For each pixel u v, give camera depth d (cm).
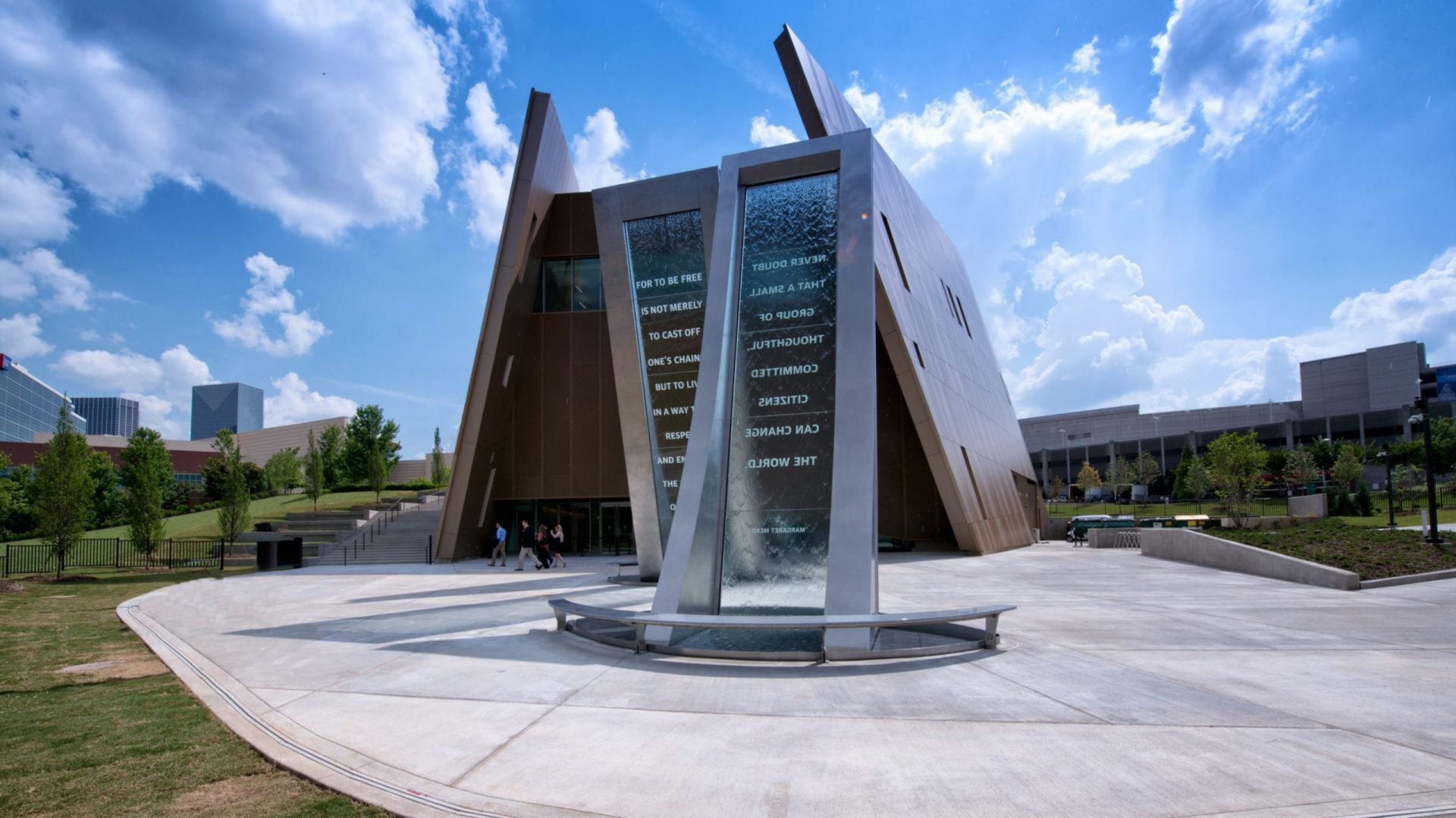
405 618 1266
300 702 720
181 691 776
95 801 482
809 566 1098
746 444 1172
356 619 1265
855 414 1098
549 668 861
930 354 2967
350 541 3281
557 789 497
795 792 488
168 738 617
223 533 3225
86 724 656
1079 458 11444
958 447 2914
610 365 3219
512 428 3206
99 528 4512
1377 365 9881
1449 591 1544
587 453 3195
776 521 1128
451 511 2862
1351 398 10131
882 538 3331
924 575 2031
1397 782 495
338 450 5984
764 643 1005
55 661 945
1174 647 966
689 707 694
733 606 1106
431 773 528
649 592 1661
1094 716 650
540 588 1770
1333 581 1645
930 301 3391
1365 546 1953
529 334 3206
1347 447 6322
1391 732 604
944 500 2738
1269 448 9462
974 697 718
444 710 688
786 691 750
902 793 484
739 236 1282
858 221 1196
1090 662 873
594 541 3238
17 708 711
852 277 1173
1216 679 788
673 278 1872
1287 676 799
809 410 1159
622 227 1908
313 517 3906
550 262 3269
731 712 675
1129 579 1866
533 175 2886
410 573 2319
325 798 485
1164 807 460
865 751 566
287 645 1018
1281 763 534
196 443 8394
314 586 1891
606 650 963
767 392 1188
